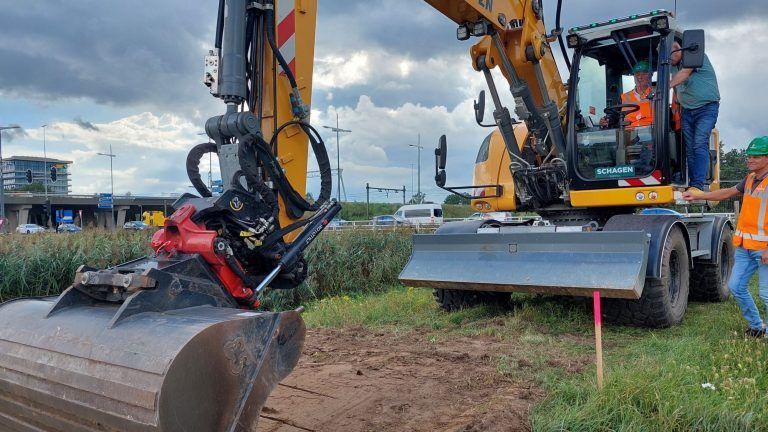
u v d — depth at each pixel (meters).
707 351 5.18
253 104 4.02
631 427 3.62
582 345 5.94
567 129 7.02
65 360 2.77
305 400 4.54
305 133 4.12
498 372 5.09
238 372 2.73
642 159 6.72
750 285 9.23
